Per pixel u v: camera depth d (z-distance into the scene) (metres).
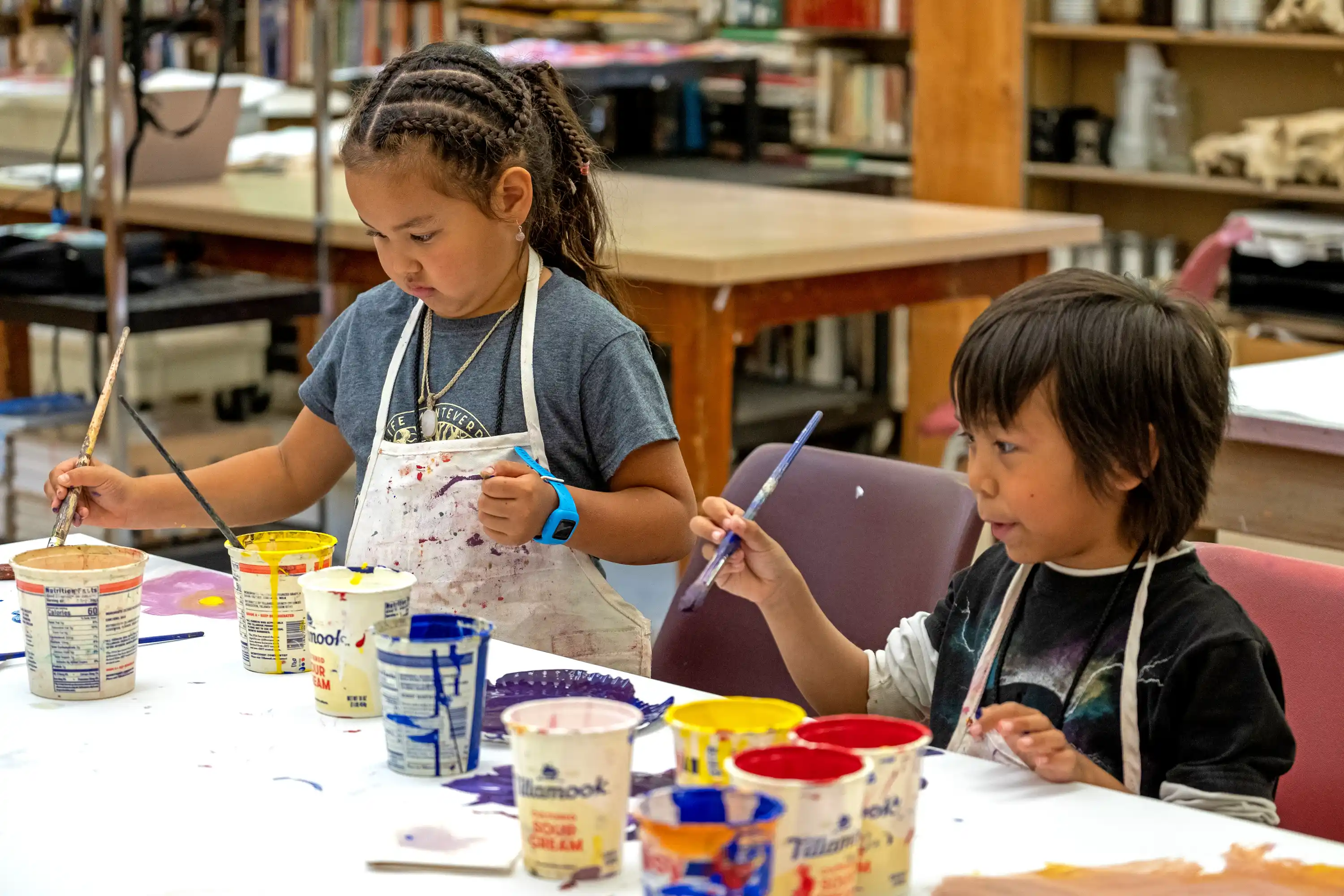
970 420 1.17
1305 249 4.05
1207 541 2.30
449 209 1.49
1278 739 1.10
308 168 4.11
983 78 4.71
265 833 0.94
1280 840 0.94
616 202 3.42
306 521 3.98
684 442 2.81
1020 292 1.18
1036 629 1.22
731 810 0.76
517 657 1.28
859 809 0.81
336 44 5.58
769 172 4.96
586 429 1.59
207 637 1.35
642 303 2.84
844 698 1.33
